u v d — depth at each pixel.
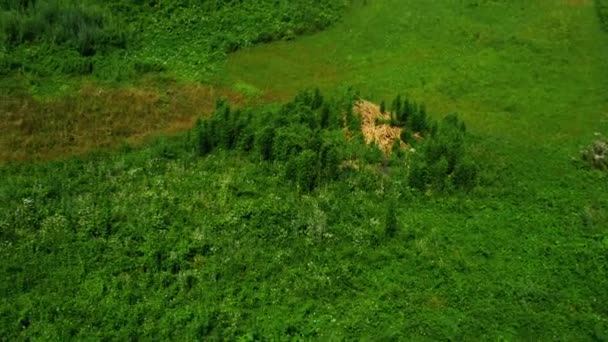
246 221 22.33
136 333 18.45
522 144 28.81
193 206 22.80
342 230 22.30
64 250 20.91
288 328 18.84
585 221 23.80
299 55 35.28
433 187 24.81
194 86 31.73
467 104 31.80
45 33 33.38
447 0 40.53
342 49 35.97
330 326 19.02
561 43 36.66
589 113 31.23
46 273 20.19
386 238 22.22
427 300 20.12
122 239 21.42
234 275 20.48
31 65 31.64
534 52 35.88
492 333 19.16
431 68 34.47
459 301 20.12
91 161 25.73
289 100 31.42
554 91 32.78
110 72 31.95
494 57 35.34
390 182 24.77
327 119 27.48
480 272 21.25
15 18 33.25
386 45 36.41
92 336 18.28
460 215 23.80
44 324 18.59
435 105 31.66
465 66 34.56
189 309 19.20
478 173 25.75
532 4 40.31
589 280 21.25
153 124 28.88
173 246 21.14
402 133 27.47
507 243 22.58
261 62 34.38
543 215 24.11
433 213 23.77
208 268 20.56
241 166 25.06
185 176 24.39
